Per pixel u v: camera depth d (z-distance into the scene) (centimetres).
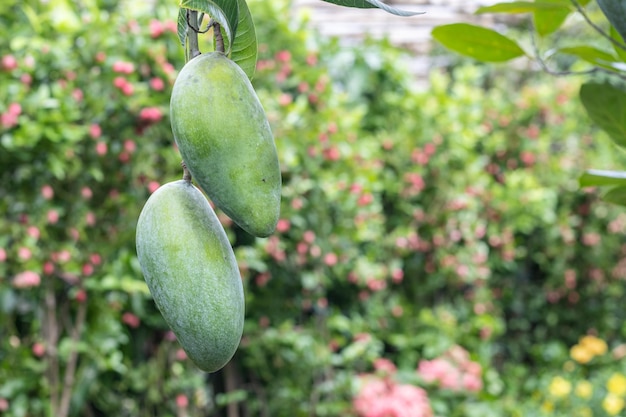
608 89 109
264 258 374
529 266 589
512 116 566
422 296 493
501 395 517
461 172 488
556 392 480
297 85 397
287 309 396
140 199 327
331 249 387
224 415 405
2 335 310
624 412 487
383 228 437
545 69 115
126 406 348
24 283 293
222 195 66
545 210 525
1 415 302
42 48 308
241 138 66
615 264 606
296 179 371
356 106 466
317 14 550
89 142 316
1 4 318
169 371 346
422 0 569
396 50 474
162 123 330
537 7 109
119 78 311
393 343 429
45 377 313
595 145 604
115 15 327
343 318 397
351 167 397
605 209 589
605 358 555
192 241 67
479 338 490
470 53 120
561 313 598
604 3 72
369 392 373
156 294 68
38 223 301
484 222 512
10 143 289
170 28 330
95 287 306
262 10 392
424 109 477
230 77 67
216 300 67
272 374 395
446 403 422
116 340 314
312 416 385
